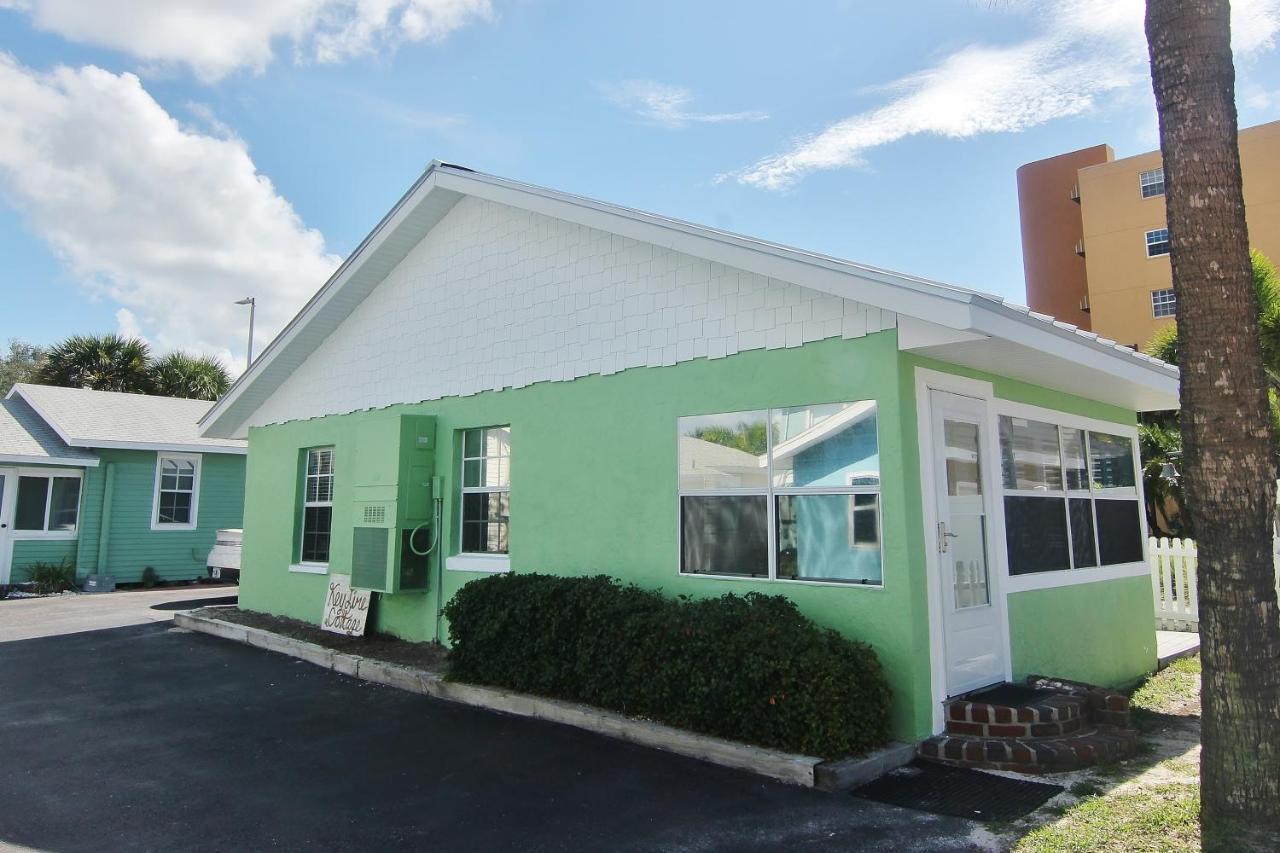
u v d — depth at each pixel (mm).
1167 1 4484
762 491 6887
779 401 6820
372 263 10961
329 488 11945
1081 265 32406
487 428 9711
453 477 9875
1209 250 4289
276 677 9000
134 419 19641
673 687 6336
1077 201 32812
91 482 18047
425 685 8203
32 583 16859
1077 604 8180
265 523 12938
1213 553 4234
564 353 8711
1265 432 4227
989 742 5801
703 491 7293
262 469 13211
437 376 10242
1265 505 4199
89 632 12008
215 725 7137
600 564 8047
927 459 6344
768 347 6941
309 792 5488
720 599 6758
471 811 5117
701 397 7383
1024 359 6609
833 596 6367
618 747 6285
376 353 11242
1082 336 6672
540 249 9125
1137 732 6391
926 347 6098
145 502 18828
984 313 5570
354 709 7617
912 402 6277
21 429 18000
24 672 9305
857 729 5680
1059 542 8062
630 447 7934
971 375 7043
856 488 6316
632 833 4750
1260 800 4008
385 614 10539
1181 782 5363
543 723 6984
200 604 15336
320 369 12234
